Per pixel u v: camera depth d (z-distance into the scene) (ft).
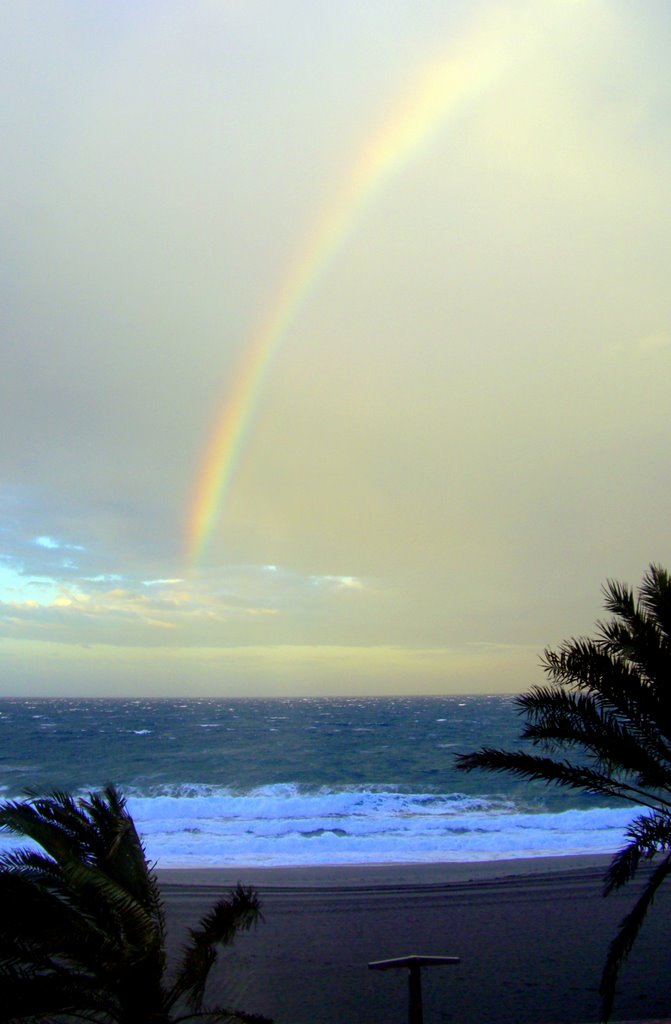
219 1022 25.11
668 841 28.76
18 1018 20.31
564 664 30.68
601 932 44.70
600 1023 30.30
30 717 378.32
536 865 65.62
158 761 183.73
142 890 23.81
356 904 51.44
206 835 84.84
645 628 30.30
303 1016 31.83
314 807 107.55
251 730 287.89
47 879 21.67
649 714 30.07
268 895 53.83
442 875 61.46
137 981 21.42
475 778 153.99
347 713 443.73
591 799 120.47
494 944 42.45
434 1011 32.50
